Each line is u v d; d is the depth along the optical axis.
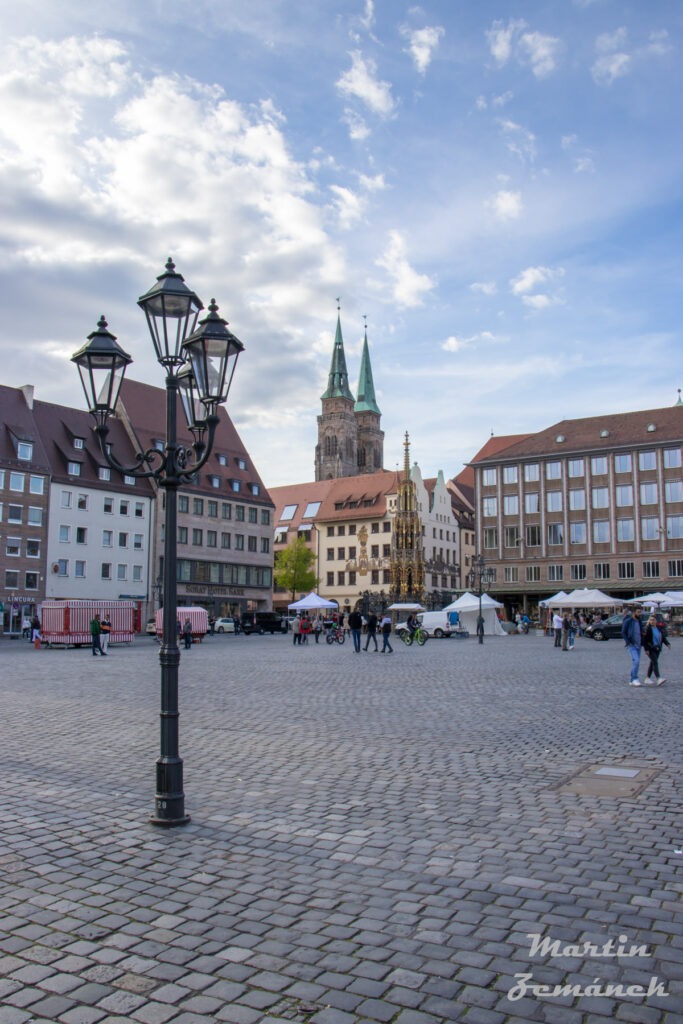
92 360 8.12
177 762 7.48
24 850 6.68
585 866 6.19
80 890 5.77
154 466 75.62
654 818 7.50
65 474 69.56
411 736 12.13
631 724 13.26
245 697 17.55
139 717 14.36
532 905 5.43
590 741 11.62
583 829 7.16
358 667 26.83
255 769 9.78
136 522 74.75
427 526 97.75
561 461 80.88
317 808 7.95
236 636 64.00
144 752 10.96
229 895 5.66
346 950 4.78
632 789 8.63
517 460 82.75
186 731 12.70
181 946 4.86
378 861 6.35
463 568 106.44
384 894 5.66
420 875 6.03
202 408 9.10
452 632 57.38
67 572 68.69
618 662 29.52
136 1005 4.17
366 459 161.62
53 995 4.27
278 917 5.27
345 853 6.55
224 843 6.85
